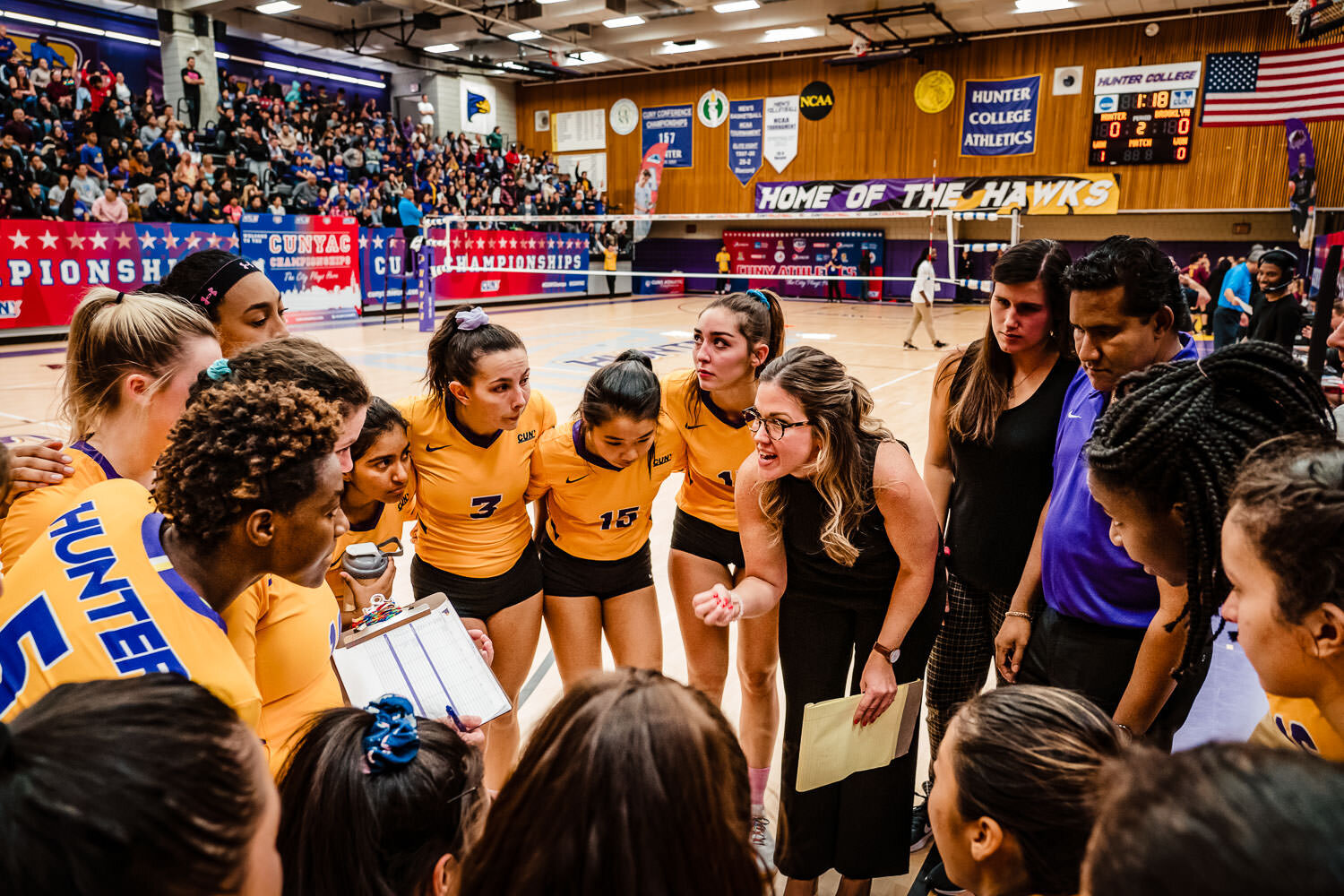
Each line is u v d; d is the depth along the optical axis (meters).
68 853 0.43
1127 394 1.15
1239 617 0.80
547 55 20.34
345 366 1.30
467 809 0.98
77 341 1.31
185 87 15.26
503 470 1.90
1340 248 3.88
